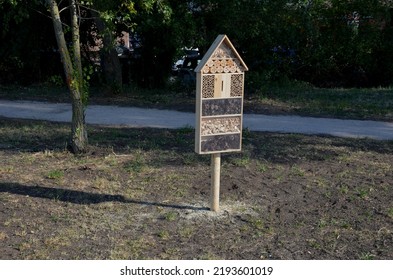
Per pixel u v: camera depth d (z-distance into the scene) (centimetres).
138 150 866
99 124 1129
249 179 723
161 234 539
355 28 1886
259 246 522
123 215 591
